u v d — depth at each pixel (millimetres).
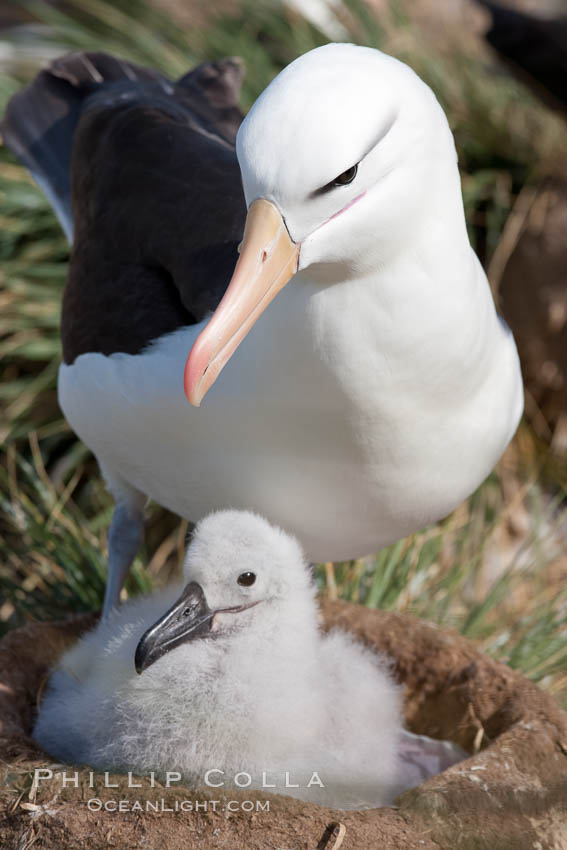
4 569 11602
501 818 7051
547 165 14445
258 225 5984
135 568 10820
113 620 8469
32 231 13305
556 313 13719
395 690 8469
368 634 9055
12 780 7129
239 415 7039
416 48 14836
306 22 15102
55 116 10078
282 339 6648
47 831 6836
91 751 7773
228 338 5938
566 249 13773
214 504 7957
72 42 15078
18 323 12836
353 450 7047
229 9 15484
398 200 6211
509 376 7570
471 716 8398
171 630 7543
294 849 6590
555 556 12719
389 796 7883
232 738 7570
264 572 7727
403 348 6605
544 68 15367
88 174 8984
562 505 13438
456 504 7957
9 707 8008
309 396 6801
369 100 5988
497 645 10906
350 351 6578
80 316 8289
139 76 10117
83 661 8367
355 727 8062
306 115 5902
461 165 14438
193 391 5922
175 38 15047
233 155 8492
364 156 6035
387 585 10703
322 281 6465
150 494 8445
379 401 6781
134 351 7719
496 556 12484
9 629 10961
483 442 7465
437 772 8117
